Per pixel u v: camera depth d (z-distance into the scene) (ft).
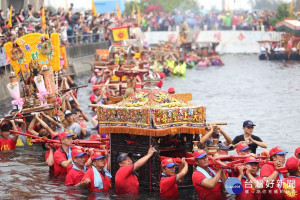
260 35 331.77
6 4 187.73
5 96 143.64
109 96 96.78
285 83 175.83
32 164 74.02
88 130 96.58
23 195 59.67
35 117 82.74
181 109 60.03
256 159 58.49
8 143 83.15
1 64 141.08
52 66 95.66
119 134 62.34
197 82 186.19
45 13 182.70
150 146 59.77
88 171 60.70
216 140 61.26
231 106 127.65
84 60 227.61
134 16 333.21
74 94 109.40
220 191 56.85
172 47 252.62
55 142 68.64
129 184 59.41
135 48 169.58
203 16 351.67
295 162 54.34
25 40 93.61
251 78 195.21
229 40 336.29
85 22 240.12
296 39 272.51
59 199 58.08
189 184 62.08
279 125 101.24
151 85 62.90
